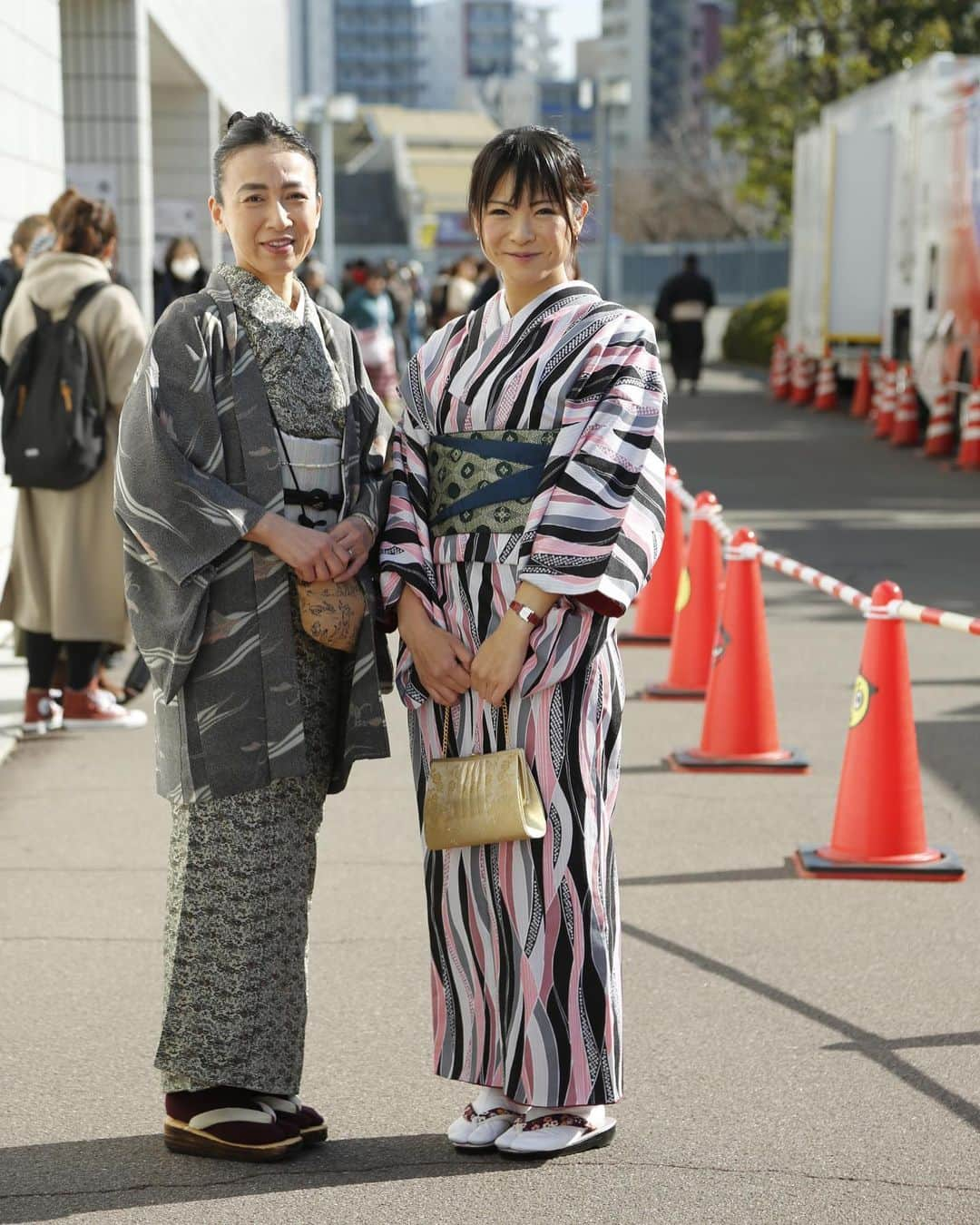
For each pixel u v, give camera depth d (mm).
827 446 19078
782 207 35750
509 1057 3311
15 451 6340
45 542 6531
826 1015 4137
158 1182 3283
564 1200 3203
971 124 16344
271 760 3256
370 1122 3566
